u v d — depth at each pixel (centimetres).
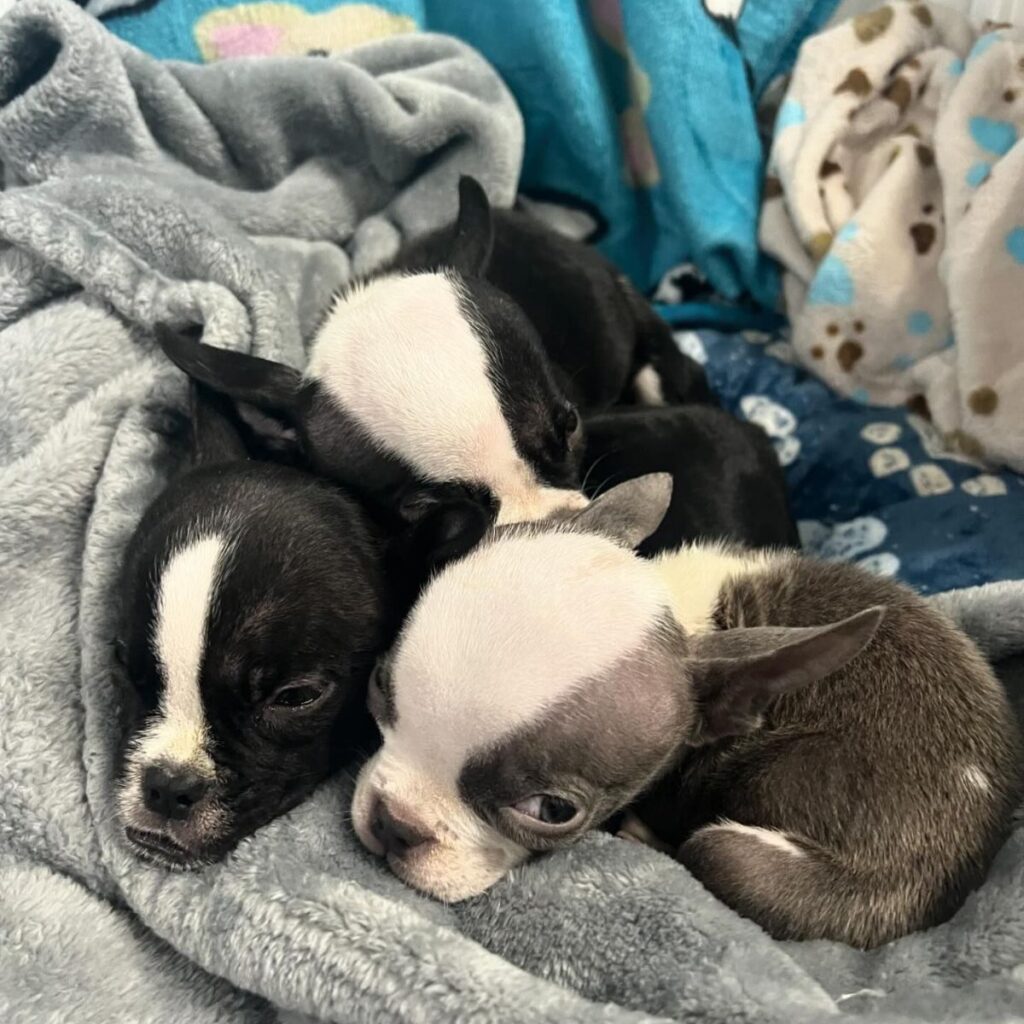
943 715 22
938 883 21
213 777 21
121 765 21
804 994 18
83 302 29
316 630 21
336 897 19
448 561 21
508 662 19
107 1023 20
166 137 36
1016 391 33
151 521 22
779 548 27
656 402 36
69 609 24
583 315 34
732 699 21
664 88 37
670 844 23
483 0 38
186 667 20
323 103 36
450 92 36
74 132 33
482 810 20
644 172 40
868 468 35
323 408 25
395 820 20
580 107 38
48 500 25
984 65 36
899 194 37
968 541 31
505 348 25
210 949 20
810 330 37
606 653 20
